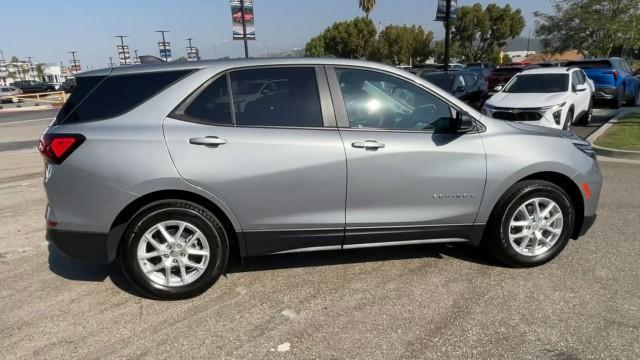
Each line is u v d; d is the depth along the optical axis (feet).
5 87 126.93
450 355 9.37
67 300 11.85
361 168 11.64
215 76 11.50
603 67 51.29
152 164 10.79
